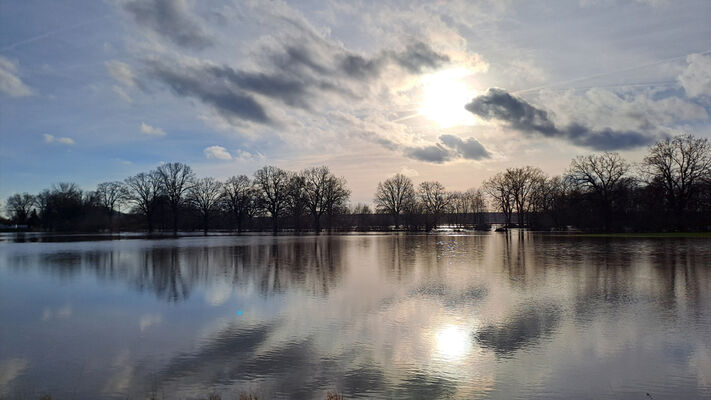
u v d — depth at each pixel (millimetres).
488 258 43594
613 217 87188
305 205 118125
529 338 15961
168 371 13180
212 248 59562
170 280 30125
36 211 153375
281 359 14016
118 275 32938
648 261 38312
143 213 117438
